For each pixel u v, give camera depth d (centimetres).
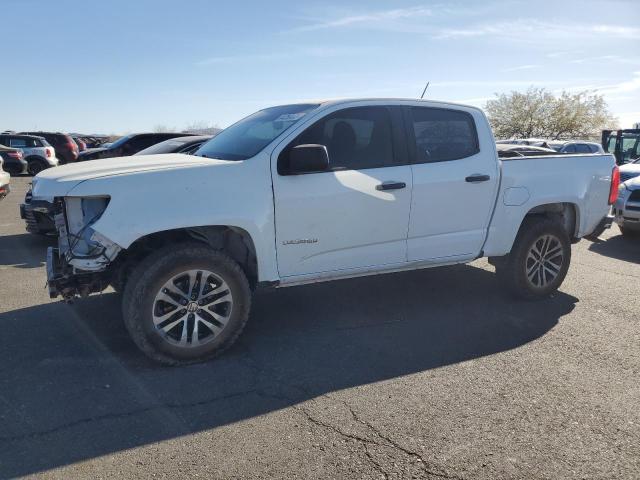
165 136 1364
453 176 491
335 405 346
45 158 2380
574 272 696
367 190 453
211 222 396
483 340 454
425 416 332
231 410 339
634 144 2059
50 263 415
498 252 530
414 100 492
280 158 427
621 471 281
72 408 339
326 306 540
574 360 416
